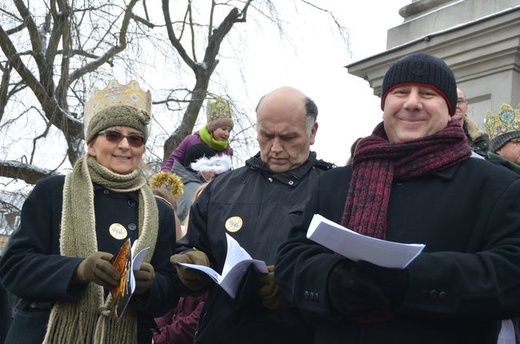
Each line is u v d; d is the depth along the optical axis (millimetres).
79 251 3500
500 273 2588
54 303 3469
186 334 4211
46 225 3592
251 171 3768
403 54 7152
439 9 7340
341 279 2684
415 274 2600
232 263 3229
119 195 3717
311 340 3455
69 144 12531
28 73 12531
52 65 12531
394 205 2814
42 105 12508
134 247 3457
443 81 2938
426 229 2748
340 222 2910
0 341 4387
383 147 2869
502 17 6293
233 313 3441
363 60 7531
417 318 2695
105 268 3297
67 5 12383
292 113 3633
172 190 6184
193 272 3486
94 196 3670
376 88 7477
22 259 3459
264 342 3447
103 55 12562
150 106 3889
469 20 6992
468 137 5086
